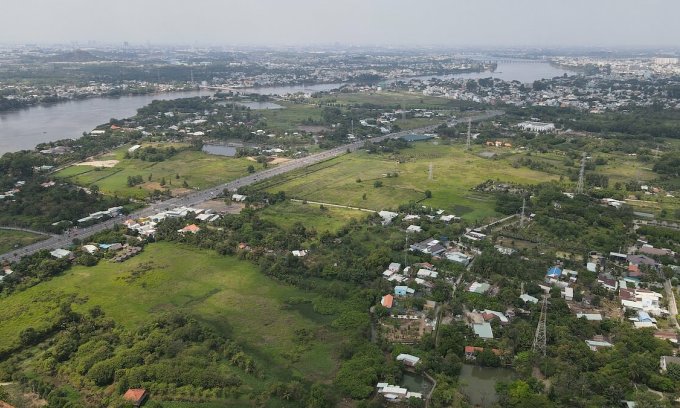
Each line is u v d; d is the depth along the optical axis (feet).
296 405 358.23
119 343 427.74
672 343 422.00
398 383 383.86
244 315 477.77
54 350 411.13
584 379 369.71
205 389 372.17
